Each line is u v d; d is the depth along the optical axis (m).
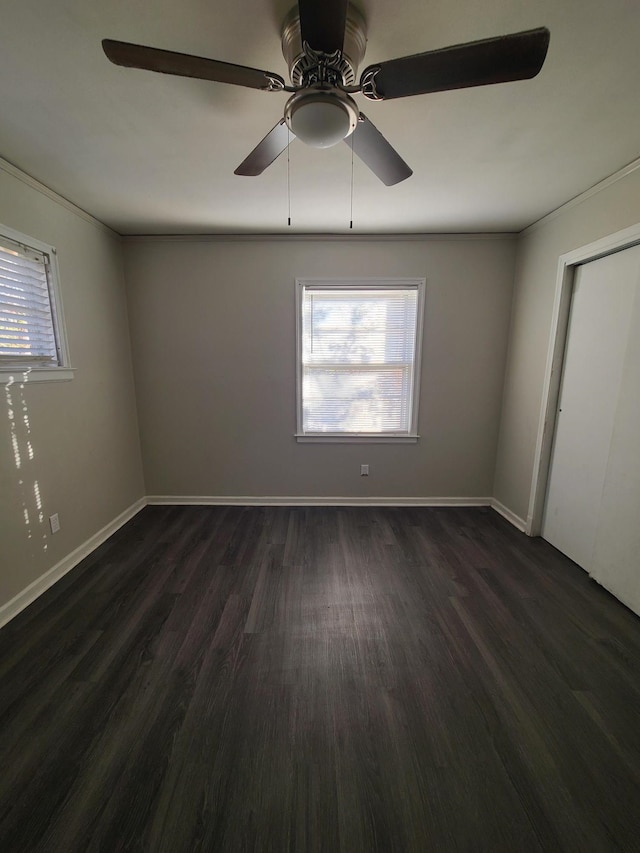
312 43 0.99
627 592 1.98
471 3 1.05
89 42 1.17
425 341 3.17
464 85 1.06
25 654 1.66
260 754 1.23
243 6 1.06
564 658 1.64
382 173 1.58
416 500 3.44
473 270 3.06
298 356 3.21
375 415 3.34
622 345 2.06
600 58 1.22
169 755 1.23
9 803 1.09
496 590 2.14
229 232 2.97
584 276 2.34
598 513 2.22
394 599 2.06
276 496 3.47
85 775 1.17
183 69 1.01
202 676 1.54
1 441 1.90
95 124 1.58
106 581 2.24
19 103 1.44
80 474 2.53
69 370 2.39
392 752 1.24
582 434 2.38
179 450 3.39
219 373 3.26
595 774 1.17
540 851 0.98
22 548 2.02
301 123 1.15
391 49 1.23
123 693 1.46
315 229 2.91
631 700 1.44
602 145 1.74
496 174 2.03
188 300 3.13
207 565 2.41
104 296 2.82
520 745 1.26
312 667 1.59
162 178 2.07
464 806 1.08
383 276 3.07
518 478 3.02
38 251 2.17
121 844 1.00
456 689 1.48
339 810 1.07
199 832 1.02
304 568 2.38
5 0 1.03
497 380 3.24
